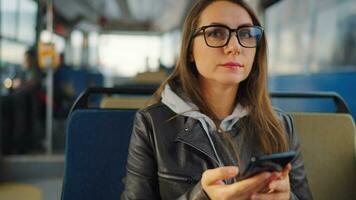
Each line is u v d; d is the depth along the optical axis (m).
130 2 8.95
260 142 1.30
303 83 3.40
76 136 1.65
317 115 1.77
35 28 5.03
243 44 1.19
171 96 1.31
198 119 1.26
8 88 4.80
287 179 0.95
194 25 1.23
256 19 1.25
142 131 1.28
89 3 8.47
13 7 5.01
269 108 1.34
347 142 1.74
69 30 7.54
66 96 5.67
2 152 4.64
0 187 4.19
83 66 8.27
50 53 4.49
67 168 1.63
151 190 1.24
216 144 1.26
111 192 1.65
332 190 1.71
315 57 3.28
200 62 1.21
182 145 1.24
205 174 0.97
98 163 1.65
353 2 2.68
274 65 4.17
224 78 1.18
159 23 11.59
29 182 4.40
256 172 0.89
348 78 2.67
